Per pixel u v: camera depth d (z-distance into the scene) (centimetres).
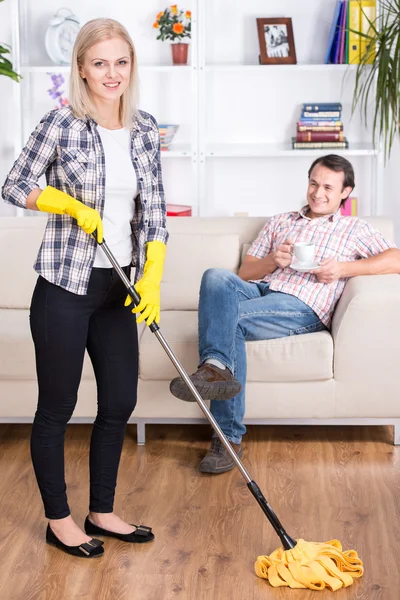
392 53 446
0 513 265
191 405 309
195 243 357
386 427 335
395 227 495
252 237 366
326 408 309
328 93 487
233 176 498
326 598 220
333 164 336
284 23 466
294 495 276
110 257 223
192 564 236
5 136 495
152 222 240
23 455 308
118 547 245
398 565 234
